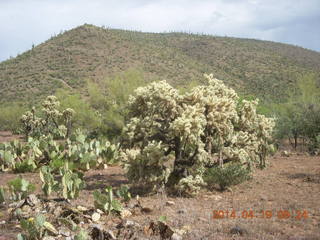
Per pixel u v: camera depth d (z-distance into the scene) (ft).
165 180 31.76
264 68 329.93
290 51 447.42
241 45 429.38
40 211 26.86
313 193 30.81
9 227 23.58
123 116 70.18
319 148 61.26
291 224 22.04
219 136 35.22
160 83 35.14
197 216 24.56
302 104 73.10
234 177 33.09
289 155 58.65
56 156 47.78
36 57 306.76
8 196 31.60
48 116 95.25
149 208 26.32
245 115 39.55
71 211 25.27
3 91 239.09
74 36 344.90
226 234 20.56
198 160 33.01
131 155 32.45
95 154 49.55
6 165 47.93
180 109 34.14
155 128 34.76
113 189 34.76
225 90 38.29
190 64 312.29
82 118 92.17
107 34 357.00
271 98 208.54
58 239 20.93
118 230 21.58
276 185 34.96
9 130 147.84
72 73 264.72
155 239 20.15
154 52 325.42
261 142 40.34
